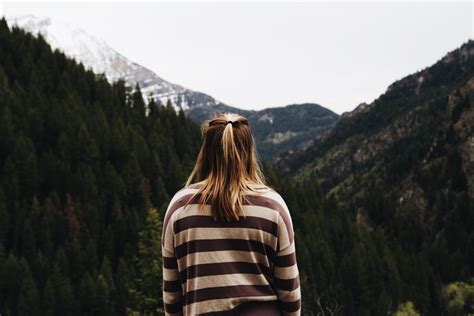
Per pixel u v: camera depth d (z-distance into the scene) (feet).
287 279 7.57
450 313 290.56
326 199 424.46
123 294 217.77
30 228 260.21
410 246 390.42
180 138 426.51
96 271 237.45
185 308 7.66
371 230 424.46
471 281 330.34
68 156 337.72
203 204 7.49
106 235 275.80
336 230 343.05
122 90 494.59
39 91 412.57
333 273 269.23
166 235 7.84
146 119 454.81
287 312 7.83
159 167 350.43
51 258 258.37
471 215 403.95
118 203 299.99
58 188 312.91
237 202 7.39
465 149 460.96
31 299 215.31
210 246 7.38
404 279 307.78
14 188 292.40
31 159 307.58
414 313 251.19
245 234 7.37
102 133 369.30
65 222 277.85
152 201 324.19
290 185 343.26
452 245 387.14
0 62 441.27
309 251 278.05
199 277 7.35
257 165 8.17
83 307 219.00
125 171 328.49
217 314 7.23
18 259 253.85
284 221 7.54
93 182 310.04
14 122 353.92
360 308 255.91
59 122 366.43
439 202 431.84
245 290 7.30
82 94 451.94
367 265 285.23
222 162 7.62
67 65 483.51
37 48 481.87
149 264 125.80
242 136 7.88
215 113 8.27
